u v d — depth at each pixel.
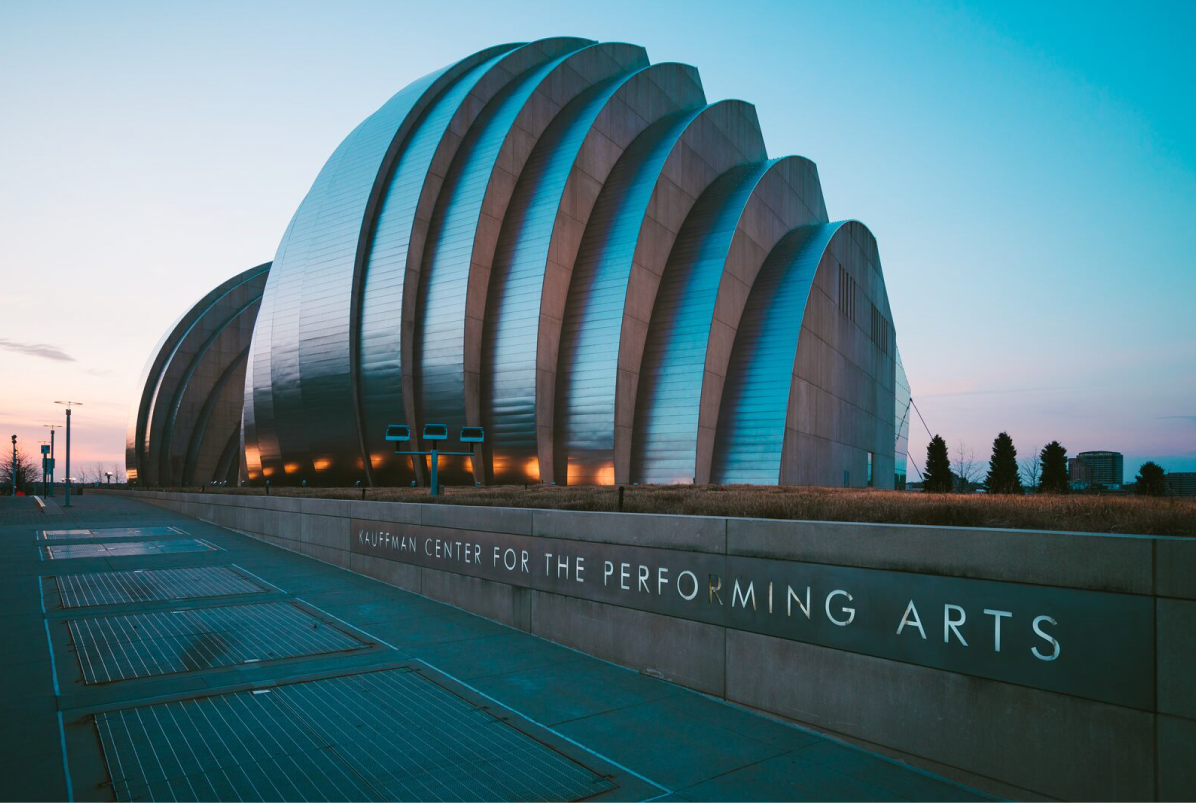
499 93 45.25
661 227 40.56
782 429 37.69
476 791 5.79
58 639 10.50
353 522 17.41
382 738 6.86
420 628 11.37
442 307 39.34
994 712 5.89
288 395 45.31
